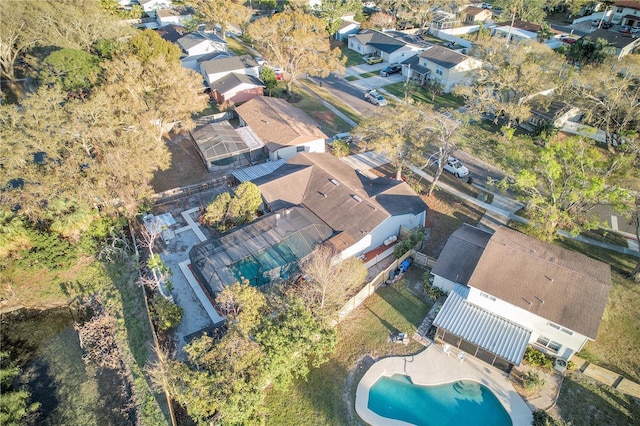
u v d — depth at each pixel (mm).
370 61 84688
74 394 29734
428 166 53375
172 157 53594
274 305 28797
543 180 40875
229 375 24531
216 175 50438
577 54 71125
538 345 31094
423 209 42125
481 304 31812
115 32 68688
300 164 47000
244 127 57094
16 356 32344
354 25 97938
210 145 51219
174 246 40312
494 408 28047
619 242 41719
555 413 27359
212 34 84562
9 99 67500
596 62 67625
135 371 30688
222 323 31812
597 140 57344
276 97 69125
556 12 114875
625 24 101812
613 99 50562
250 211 40844
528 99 59812
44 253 37688
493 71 60000
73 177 38406
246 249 36469
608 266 31688
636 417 27172
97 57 59375
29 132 37062
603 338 32094
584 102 56031
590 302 28781
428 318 33781
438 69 73875
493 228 42969
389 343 32062
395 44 84938
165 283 35594
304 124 56469
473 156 55438
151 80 51062
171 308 32312
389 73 80125
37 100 38656
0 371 28906
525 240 34062
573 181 36625
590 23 102375
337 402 28500
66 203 37969
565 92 58344
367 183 45844
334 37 98688
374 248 40281
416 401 28516
